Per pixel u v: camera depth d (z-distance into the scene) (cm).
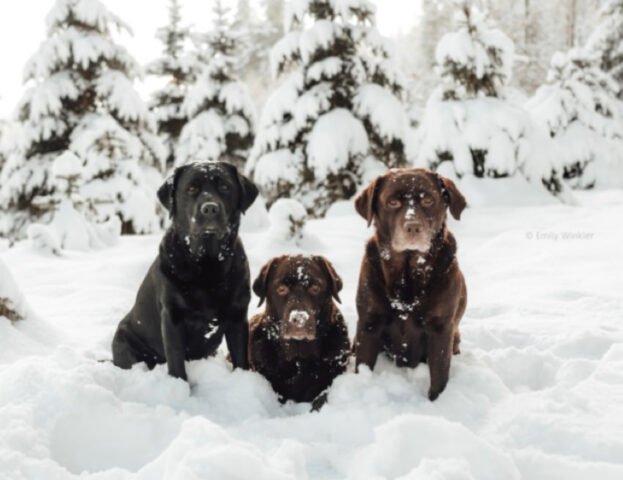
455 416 317
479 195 1308
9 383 311
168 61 2248
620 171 1798
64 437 282
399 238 327
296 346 370
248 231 1248
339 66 1508
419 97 3294
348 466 263
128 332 410
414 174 345
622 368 369
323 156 1449
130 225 1559
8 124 2130
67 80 1608
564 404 307
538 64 3731
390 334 367
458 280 353
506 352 406
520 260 813
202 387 359
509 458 248
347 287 704
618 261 753
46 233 912
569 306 573
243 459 220
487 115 1386
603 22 2544
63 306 618
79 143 1548
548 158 1359
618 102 2034
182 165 375
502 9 3788
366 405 318
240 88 1997
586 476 245
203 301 361
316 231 1038
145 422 299
